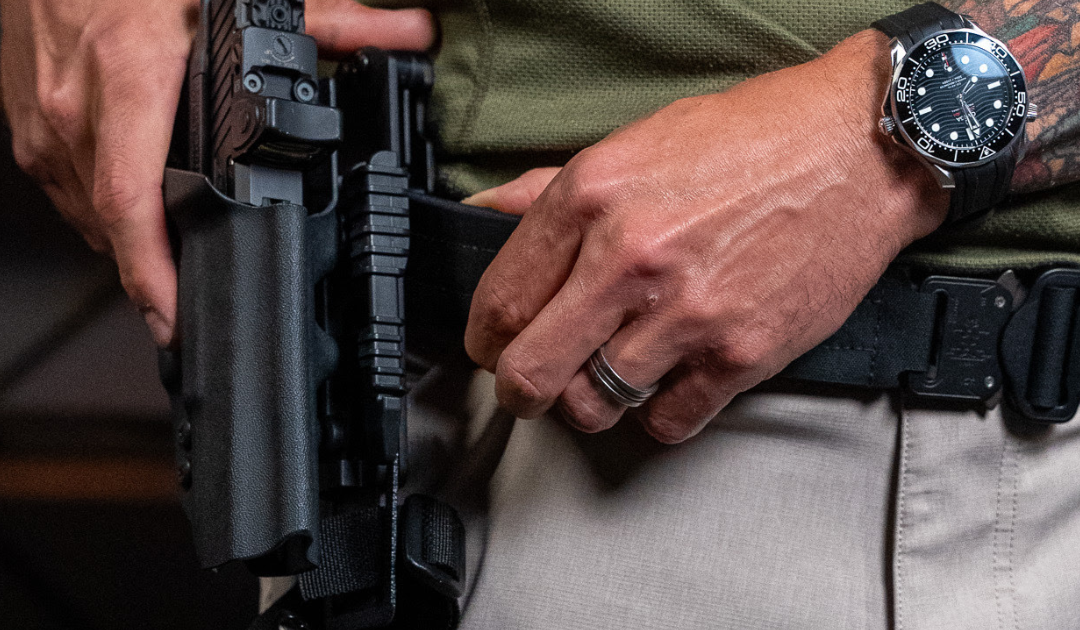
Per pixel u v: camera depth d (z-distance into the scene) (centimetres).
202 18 77
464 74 86
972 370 74
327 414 77
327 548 76
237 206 69
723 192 62
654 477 78
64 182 108
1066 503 81
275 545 64
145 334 285
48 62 98
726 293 63
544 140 81
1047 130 68
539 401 67
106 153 84
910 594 76
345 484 76
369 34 88
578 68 81
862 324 72
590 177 63
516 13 81
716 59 76
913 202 65
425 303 83
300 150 68
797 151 64
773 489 77
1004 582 78
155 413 276
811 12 73
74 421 267
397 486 76
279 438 66
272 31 67
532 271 67
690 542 78
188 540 253
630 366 65
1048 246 74
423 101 88
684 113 67
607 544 79
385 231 76
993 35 70
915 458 76
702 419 70
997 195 66
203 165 76
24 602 238
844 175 64
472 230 79
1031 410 75
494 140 83
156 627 242
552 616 79
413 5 91
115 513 254
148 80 86
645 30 76
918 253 72
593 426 69
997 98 63
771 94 66
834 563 77
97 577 243
